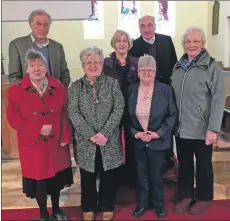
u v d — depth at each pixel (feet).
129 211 8.60
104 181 7.94
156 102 7.80
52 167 7.47
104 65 8.57
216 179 10.63
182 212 8.45
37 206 9.05
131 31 21.59
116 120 7.48
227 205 8.82
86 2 12.59
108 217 8.04
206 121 7.86
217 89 7.63
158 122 7.87
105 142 7.43
